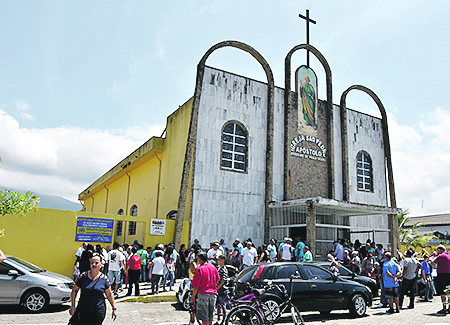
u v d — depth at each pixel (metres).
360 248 18.38
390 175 26.88
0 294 9.45
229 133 20.69
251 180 20.75
